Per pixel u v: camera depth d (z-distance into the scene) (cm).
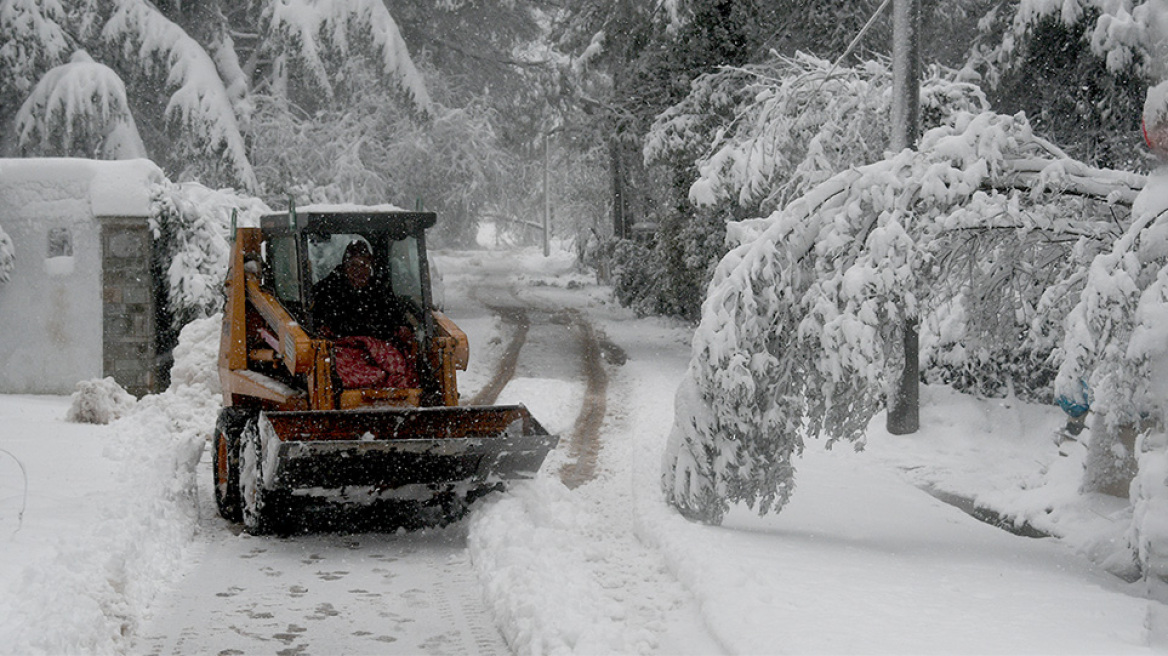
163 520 879
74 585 662
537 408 1625
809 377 903
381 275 1030
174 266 1777
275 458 826
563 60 4341
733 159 1605
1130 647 554
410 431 923
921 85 1502
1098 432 1008
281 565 820
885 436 1380
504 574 741
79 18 3359
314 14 3434
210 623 679
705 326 904
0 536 759
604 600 683
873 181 906
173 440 1239
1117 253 793
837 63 1391
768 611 614
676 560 741
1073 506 990
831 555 799
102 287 1750
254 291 1038
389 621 688
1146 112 820
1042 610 644
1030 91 1988
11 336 1748
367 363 966
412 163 3769
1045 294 980
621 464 1230
